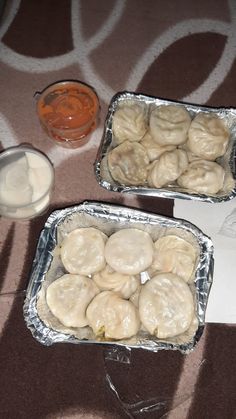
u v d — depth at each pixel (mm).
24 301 357
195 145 415
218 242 403
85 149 460
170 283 354
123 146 413
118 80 504
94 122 457
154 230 381
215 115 429
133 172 408
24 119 474
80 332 347
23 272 401
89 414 358
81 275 366
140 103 437
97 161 411
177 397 364
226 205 419
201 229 409
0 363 370
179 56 521
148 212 394
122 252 366
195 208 418
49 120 446
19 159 419
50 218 367
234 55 526
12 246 411
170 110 425
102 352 375
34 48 520
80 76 505
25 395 362
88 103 455
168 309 346
